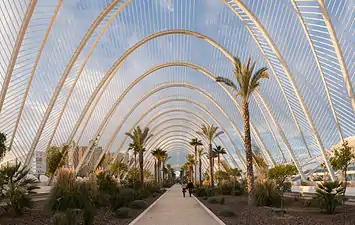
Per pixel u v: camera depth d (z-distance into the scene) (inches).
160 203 998.4
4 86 917.2
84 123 1633.9
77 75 1380.4
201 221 538.6
